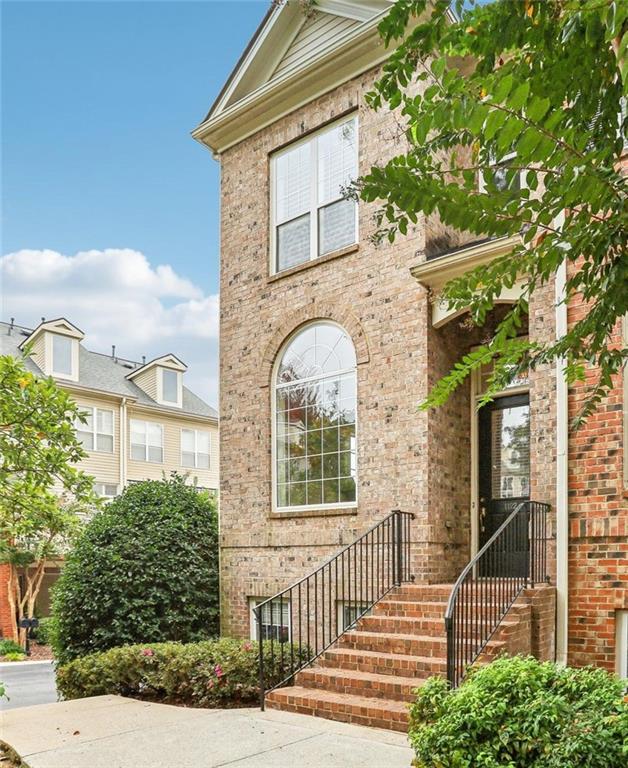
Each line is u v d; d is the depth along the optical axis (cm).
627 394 675
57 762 508
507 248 752
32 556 1819
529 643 646
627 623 655
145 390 2564
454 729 363
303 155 1028
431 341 845
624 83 205
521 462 862
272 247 1050
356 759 493
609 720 338
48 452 554
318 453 952
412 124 284
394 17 279
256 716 622
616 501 667
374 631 720
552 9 248
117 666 765
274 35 1059
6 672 1405
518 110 232
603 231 272
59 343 2303
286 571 950
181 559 1014
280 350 1015
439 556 820
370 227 912
